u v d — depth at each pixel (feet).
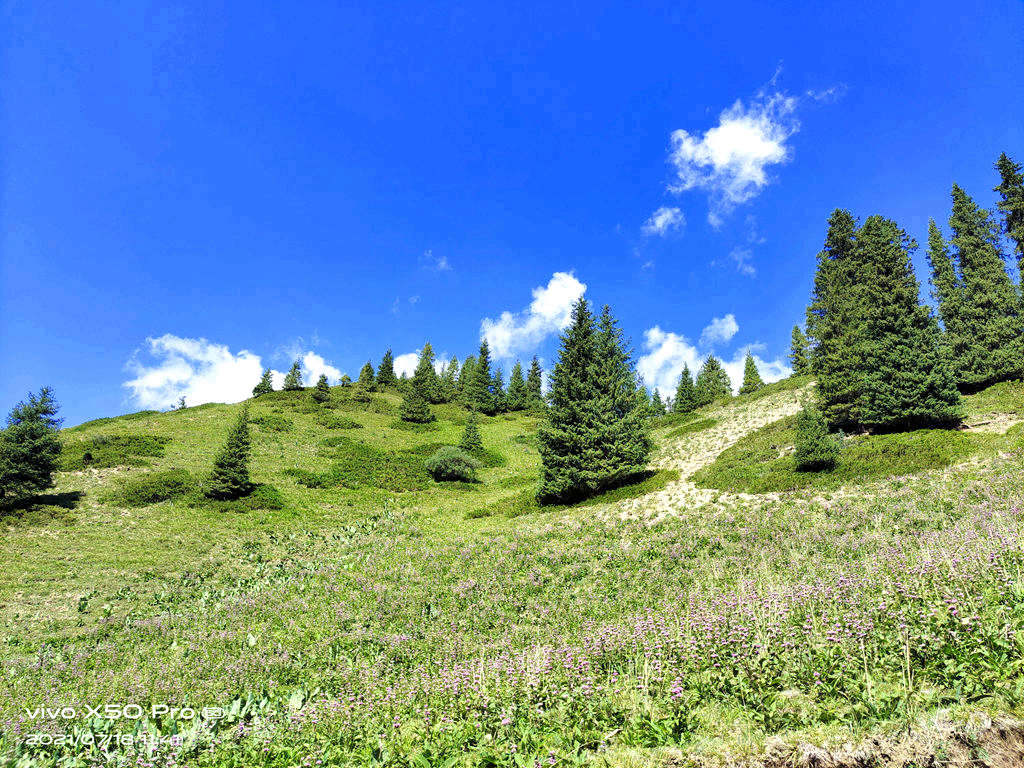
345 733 20.59
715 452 110.73
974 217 117.50
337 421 184.85
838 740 13.37
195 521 91.40
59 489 102.53
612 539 64.54
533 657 23.40
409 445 167.84
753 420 131.03
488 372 266.77
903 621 18.81
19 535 79.10
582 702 19.02
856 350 97.40
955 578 21.59
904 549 33.06
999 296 106.52
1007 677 14.66
